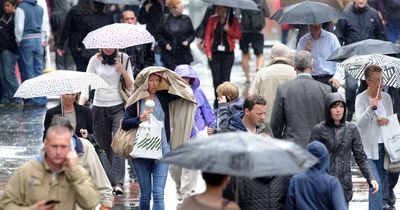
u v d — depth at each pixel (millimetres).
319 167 20172
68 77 24250
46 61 49438
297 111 25656
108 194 21312
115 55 29250
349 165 23703
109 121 29453
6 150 34969
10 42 44719
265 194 20141
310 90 25688
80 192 17750
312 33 33906
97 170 21281
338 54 29500
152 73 25141
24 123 40188
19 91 24125
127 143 25172
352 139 23641
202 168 16109
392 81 26375
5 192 17875
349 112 38969
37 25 45094
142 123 24969
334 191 20078
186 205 16750
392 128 26219
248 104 22266
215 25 42594
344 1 43469
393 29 44250
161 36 42031
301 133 25625
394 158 26234
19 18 44562
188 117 25453
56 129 17672
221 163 16125
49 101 46344
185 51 42156
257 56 48969
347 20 39219
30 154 34375
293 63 28500
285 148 16516
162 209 25109
